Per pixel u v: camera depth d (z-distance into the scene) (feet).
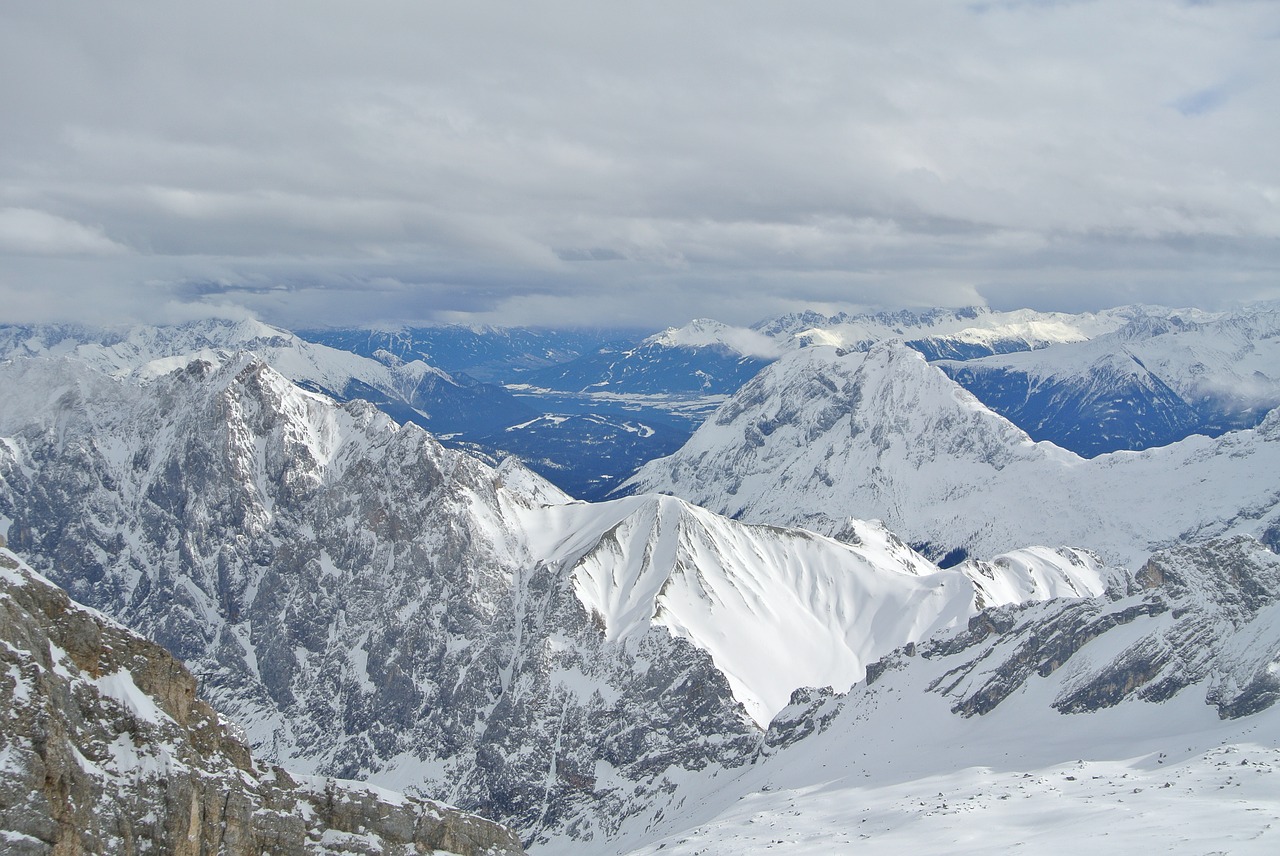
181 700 361.71
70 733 322.55
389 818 402.72
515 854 433.07
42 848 297.53
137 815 326.44
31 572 342.03
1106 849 535.19
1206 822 554.46
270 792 376.07
